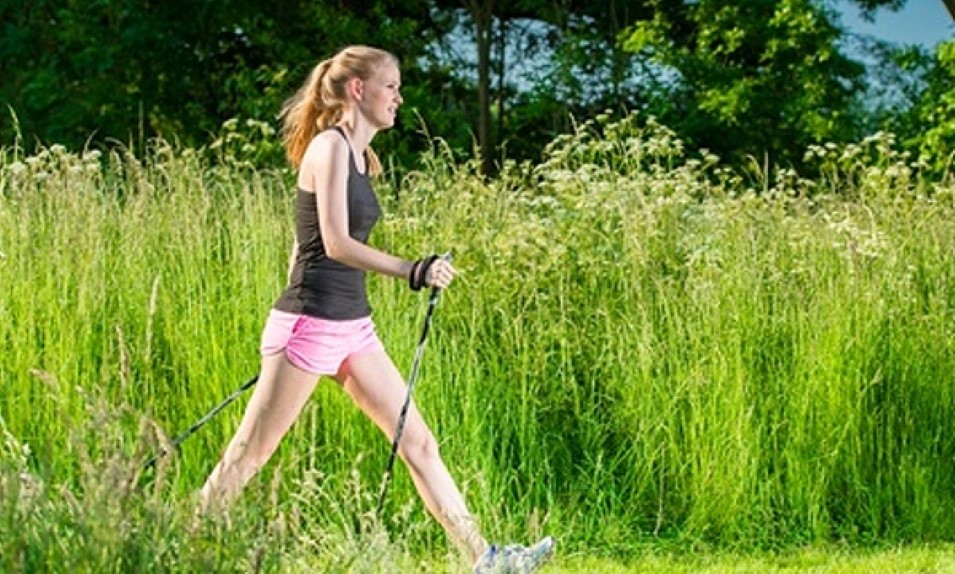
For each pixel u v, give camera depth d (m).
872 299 8.15
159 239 8.27
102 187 8.69
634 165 9.81
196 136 21.80
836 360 7.88
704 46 23.38
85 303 7.61
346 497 6.89
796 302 8.16
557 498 7.57
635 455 7.68
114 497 4.11
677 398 7.70
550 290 8.17
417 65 23.88
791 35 22.66
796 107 22.64
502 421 7.60
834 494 7.83
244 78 21.09
